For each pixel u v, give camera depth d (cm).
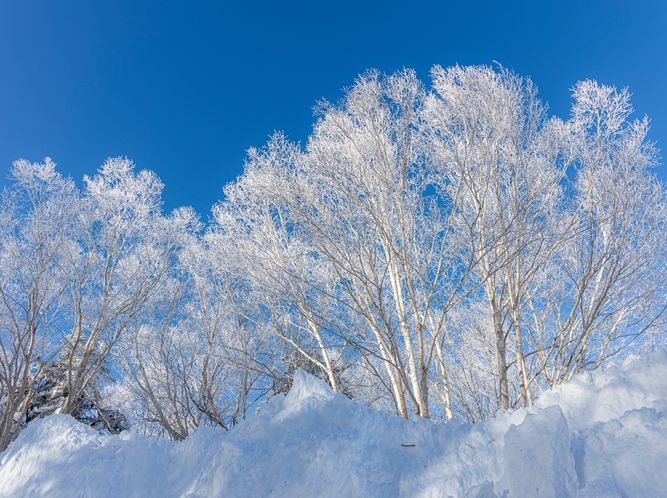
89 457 523
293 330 1037
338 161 776
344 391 968
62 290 1127
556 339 773
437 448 367
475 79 847
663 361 340
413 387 750
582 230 747
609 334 845
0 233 1115
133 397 1170
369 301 780
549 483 263
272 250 887
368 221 777
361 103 810
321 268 903
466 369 1030
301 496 348
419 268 786
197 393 1032
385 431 382
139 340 1095
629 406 330
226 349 970
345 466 347
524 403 775
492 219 762
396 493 330
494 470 324
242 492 370
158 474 482
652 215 800
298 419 425
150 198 1302
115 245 1229
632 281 811
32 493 501
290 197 779
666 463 254
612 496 243
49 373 1305
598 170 806
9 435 1034
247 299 1020
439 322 710
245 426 458
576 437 302
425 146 812
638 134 816
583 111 838
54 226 1155
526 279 793
